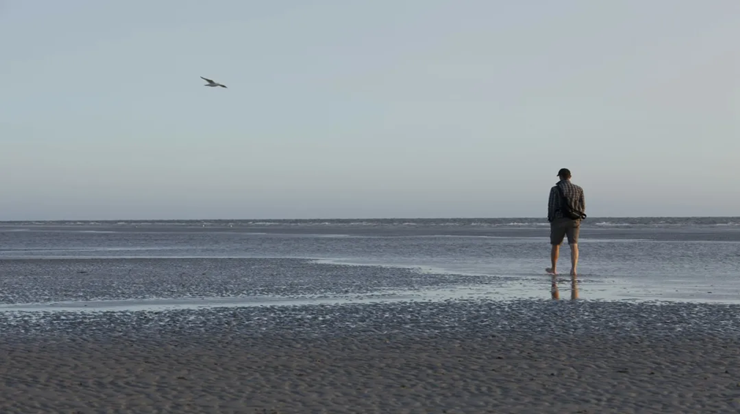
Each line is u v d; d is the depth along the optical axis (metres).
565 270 21.81
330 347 9.34
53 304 14.24
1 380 7.51
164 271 22.14
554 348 9.15
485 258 27.97
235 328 10.95
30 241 48.41
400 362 8.39
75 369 8.04
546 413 6.29
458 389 7.13
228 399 6.77
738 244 37.53
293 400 6.73
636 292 15.66
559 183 19.80
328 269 22.72
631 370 7.86
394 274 20.70
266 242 45.38
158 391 7.07
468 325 11.09
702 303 13.57
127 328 11.01
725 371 7.75
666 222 139.50
